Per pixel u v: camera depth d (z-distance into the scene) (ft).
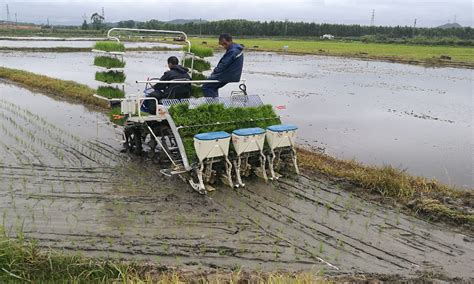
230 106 27.68
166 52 163.12
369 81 90.53
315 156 32.24
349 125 47.65
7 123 40.55
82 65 103.86
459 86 86.53
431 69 123.03
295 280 15.33
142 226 20.42
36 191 24.26
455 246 19.52
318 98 65.36
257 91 70.28
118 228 20.13
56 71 89.76
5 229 19.52
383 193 24.99
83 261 16.93
